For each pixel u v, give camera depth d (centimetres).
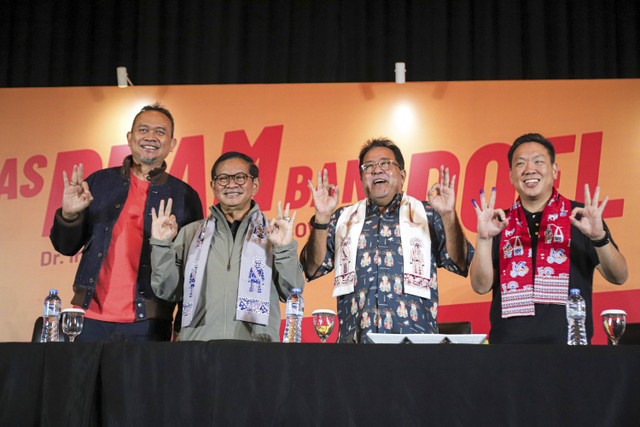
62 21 443
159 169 348
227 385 179
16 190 394
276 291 264
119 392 181
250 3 439
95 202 330
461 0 431
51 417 179
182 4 442
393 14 433
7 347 184
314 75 427
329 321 244
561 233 266
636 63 418
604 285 362
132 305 304
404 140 390
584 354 173
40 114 402
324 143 392
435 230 280
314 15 435
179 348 182
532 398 172
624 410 169
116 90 404
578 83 386
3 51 443
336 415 174
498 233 253
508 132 385
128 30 440
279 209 245
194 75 431
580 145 380
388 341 195
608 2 429
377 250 273
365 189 286
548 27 429
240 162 277
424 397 174
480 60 427
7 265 385
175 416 178
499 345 176
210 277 258
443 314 367
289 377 178
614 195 372
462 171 384
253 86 400
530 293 258
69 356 183
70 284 382
